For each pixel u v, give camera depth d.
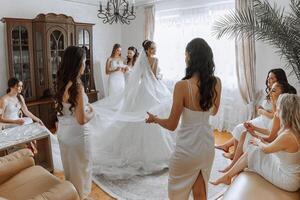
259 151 2.24
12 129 3.02
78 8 5.52
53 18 4.62
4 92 4.66
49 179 1.95
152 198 2.57
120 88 5.03
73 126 2.20
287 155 1.99
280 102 2.11
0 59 4.54
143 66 3.20
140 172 3.02
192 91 1.82
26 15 4.77
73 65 2.08
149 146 3.03
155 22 5.56
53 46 4.73
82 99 2.12
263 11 3.46
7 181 1.98
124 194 2.64
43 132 2.96
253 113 4.36
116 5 4.48
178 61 5.25
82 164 2.26
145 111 3.07
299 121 1.97
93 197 2.61
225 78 4.64
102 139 3.20
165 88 3.36
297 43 3.26
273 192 1.94
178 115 1.86
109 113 3.43
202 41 1.83
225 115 4.71
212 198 2.61
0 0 4.42
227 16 4.10
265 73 4.20
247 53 4.22
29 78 4.62
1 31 4.49
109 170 3.00
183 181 1.94
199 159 1.88
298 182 1.93
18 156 2.13
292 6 3.47
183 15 5.07
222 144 3.81
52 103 4.71
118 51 5.36
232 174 2.43
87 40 5.27
